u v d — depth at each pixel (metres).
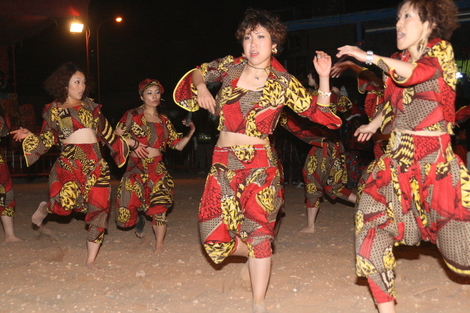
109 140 5.15
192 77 3.83
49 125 5.00
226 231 3.75
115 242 6.36
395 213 3.21
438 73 3.05
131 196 5.94
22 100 25.88
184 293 4.27
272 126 3.72
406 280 4.51
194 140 16.59
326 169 6.71
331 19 12.72
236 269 4.96
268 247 3.65
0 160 6.37
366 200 3.28
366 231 3.23
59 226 7.44
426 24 3.12
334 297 4.08
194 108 3.96
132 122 5.84
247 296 4.15
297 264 5.13
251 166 3.69
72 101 5.01
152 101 5.89
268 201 3.65
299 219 7.94
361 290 4.25
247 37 3.69
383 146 5.37
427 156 3.13
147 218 8.05
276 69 3.79
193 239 6.50
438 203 3.14
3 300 4.13
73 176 4.97
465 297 4.04
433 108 3.11
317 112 3.69
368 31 12.88
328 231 6.96
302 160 12.48
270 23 3.67
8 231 6.44
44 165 15.18
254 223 3.63
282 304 3.95
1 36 11.17
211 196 3.75
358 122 11.49
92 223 5.04
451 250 3.17
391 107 3.29
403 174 3.18
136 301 4.09
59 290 4.38
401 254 5.41
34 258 5.55
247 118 3.67
